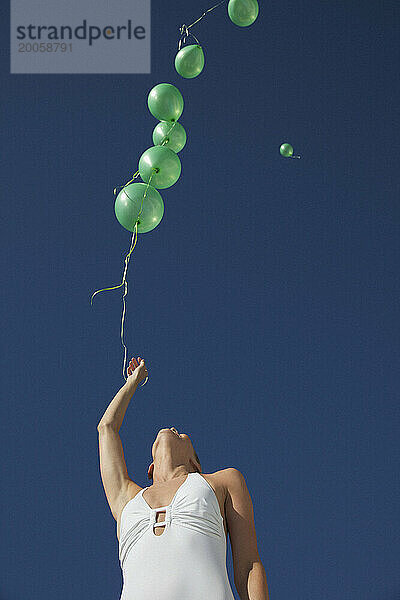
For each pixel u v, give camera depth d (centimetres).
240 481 189
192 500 178
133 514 179
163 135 254
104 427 201
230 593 170
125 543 177
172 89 254
